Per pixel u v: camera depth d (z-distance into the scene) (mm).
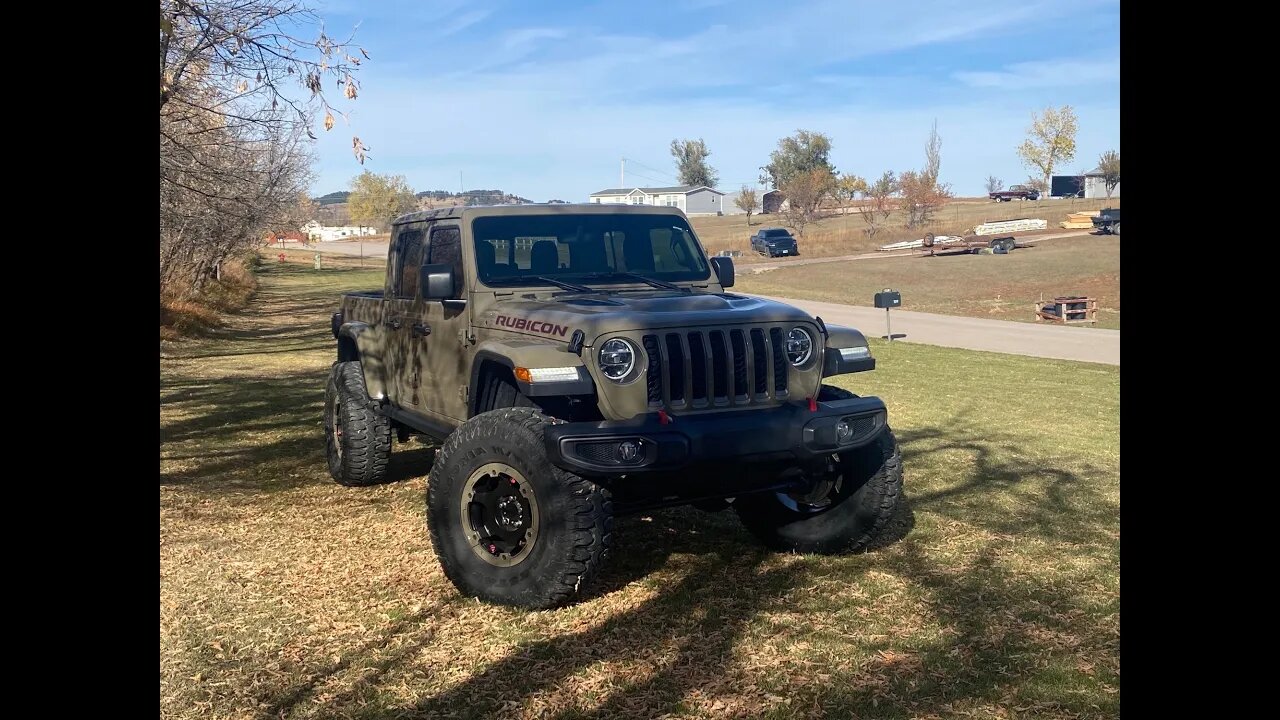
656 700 3658
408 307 6457
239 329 24016
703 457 4445
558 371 4480
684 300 5180
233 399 12297
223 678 3879
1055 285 37000
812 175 70375
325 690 3785
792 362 4910
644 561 5355
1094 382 15562
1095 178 89000
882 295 22172
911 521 6262
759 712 3553
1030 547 5617
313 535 5938
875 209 71438
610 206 6113
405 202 116188
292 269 58406
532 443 4445
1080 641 4141
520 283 5641
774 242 55781
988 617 4449
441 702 3670
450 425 5934
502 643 4207
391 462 8289
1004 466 8336
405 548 5637
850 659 4000
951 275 41375
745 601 4703
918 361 18609
